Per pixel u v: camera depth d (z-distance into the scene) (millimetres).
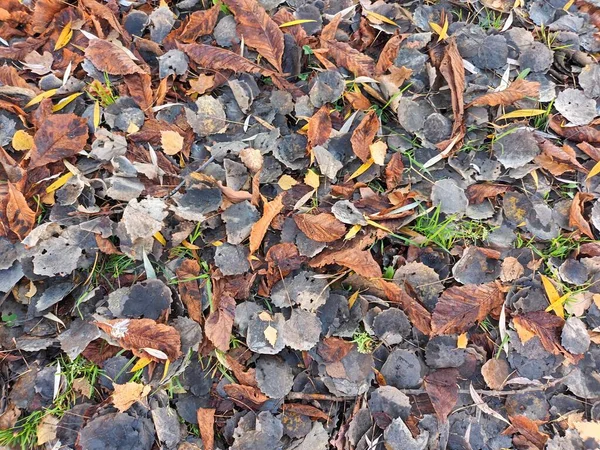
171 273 658
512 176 710
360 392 622
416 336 656
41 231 637
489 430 625
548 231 697
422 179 704
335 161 689
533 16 806
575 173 725
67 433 597
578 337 646
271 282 657
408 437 598
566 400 639
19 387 618
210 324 628
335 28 764
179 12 786
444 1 811
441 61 754
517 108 746
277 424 606
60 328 640
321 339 641
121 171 673
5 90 700
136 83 722
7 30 758
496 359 649
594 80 764
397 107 717
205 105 714
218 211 672
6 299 644
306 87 749
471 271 669
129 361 623
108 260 663
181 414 616
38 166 661
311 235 657
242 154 681
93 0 745
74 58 739
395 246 692
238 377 622
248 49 755
